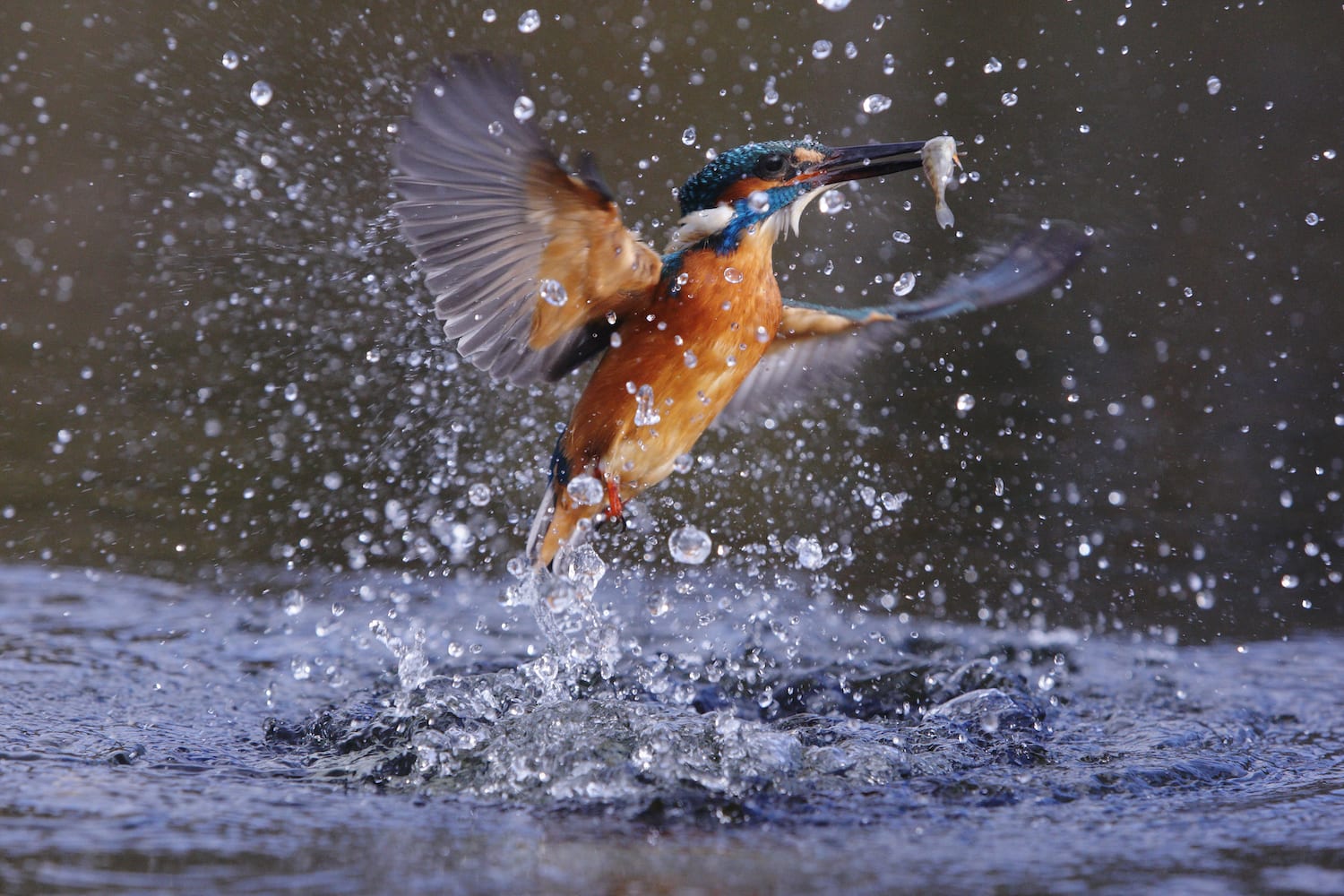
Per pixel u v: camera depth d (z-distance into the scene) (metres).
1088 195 16.56
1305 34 21.08
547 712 6.62
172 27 18.11
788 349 7.73
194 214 15.57
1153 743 6.85
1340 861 5.07
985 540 10.45
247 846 5.06
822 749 6.36
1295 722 7.32
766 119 18.61
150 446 11.68
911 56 20.70
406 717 6.84
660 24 21.58
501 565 10.17
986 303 7.61
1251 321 14.45
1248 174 17.30
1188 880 4.82
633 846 5.19
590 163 5.89
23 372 12.87
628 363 6.65
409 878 4.73
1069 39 21.31
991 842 5.30
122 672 7.76
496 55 5.68
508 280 6.39
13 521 10.23
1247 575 9.83
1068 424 12.48
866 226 15.85
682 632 8.83
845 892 4.66
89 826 5.24
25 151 16.77
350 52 16.88
